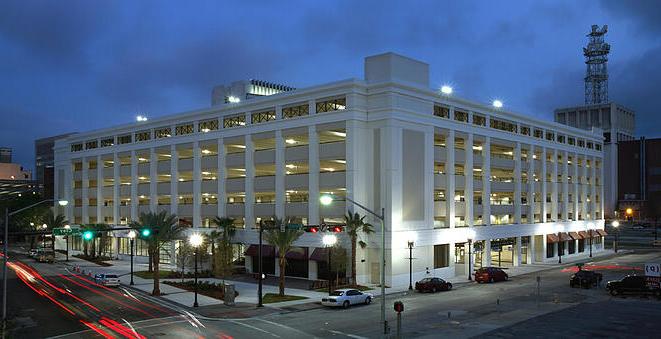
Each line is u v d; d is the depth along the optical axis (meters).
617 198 181.12
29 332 35.25
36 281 62.50
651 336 32.59
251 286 57.31
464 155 68.56
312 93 61.88
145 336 33.78
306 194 65.88
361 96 59.16
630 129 195.25
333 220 61.97
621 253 98.75
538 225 83.00
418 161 61.03
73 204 102.12
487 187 72.12
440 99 64.50
